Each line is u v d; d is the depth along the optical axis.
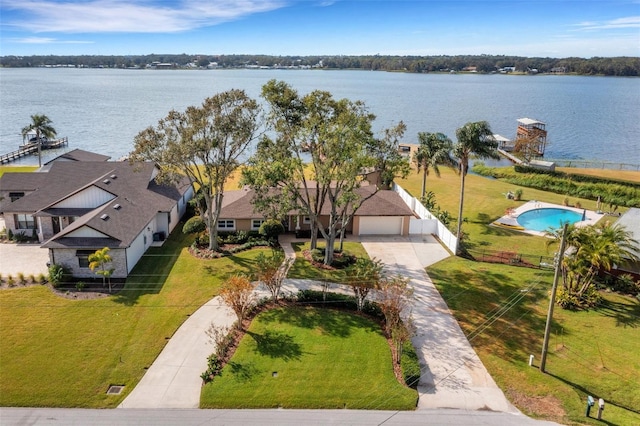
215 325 27.33
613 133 119.38
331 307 29.66
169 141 34.16
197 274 34.12
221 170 37.22
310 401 21.23
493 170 74.62
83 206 40.16
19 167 68.88
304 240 41.94
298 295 30.30
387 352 24.98
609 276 34.03
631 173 70.75
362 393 21.83
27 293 30.70
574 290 31.56
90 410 20.50
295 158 34.50
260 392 21.67
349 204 42.88
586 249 29.92
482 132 39.66
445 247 41.19
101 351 24.59
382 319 28.34
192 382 22.45
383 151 34.69
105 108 151.88
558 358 25.00
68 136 106.06
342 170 33.03
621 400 21.95
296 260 37.06
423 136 50.50
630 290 32.78
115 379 22.48
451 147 46.94
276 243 40.56
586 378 23.42
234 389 21.80
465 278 34.78
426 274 35.38
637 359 25.00
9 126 118.44
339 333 26.69
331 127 32.91
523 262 37.84
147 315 28.28
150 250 38.66
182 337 26.06
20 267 34.81
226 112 34.94
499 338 26.81
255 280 33.22
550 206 54.69
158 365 23.62
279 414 20.53
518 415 20.81
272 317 28.25
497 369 23.97
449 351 25.44
